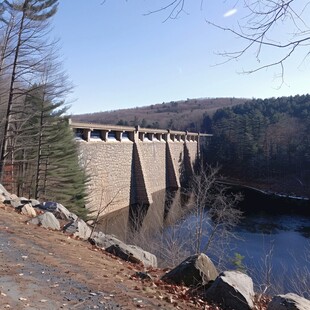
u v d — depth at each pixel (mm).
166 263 13492
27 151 25656
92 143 32062
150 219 32938
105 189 34062
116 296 5695
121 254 9922
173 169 56438
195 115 146875
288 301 5852
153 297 6016
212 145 75688
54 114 25250
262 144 60125
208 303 6387
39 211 13781
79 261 7676
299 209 43656
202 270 7473
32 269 6438
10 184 24969
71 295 5453
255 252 24188
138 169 41719
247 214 40406
